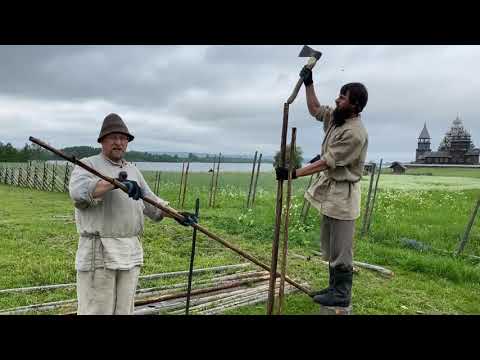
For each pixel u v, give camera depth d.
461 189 20.30
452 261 7.75
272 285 4.23
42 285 6.10
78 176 3.45
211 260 7.77
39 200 17.38
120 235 3.60
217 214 13.05
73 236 9.38
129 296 3.71
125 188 3.43
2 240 8.75
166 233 10.04
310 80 5.13
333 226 4.95
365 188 20.94
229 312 5.17
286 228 4.15
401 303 5.99
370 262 8.11
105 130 3.60
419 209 14.52
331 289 5.06
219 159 15.45
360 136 4.64
